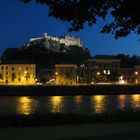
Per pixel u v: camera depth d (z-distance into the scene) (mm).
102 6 19422
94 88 139250
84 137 19828
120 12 19797
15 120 23812
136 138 20125
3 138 19109
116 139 19781
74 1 18922
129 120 26812
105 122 26062
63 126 23969
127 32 21109
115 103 77188
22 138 19156
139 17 19875
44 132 21312
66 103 77500
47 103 77438
